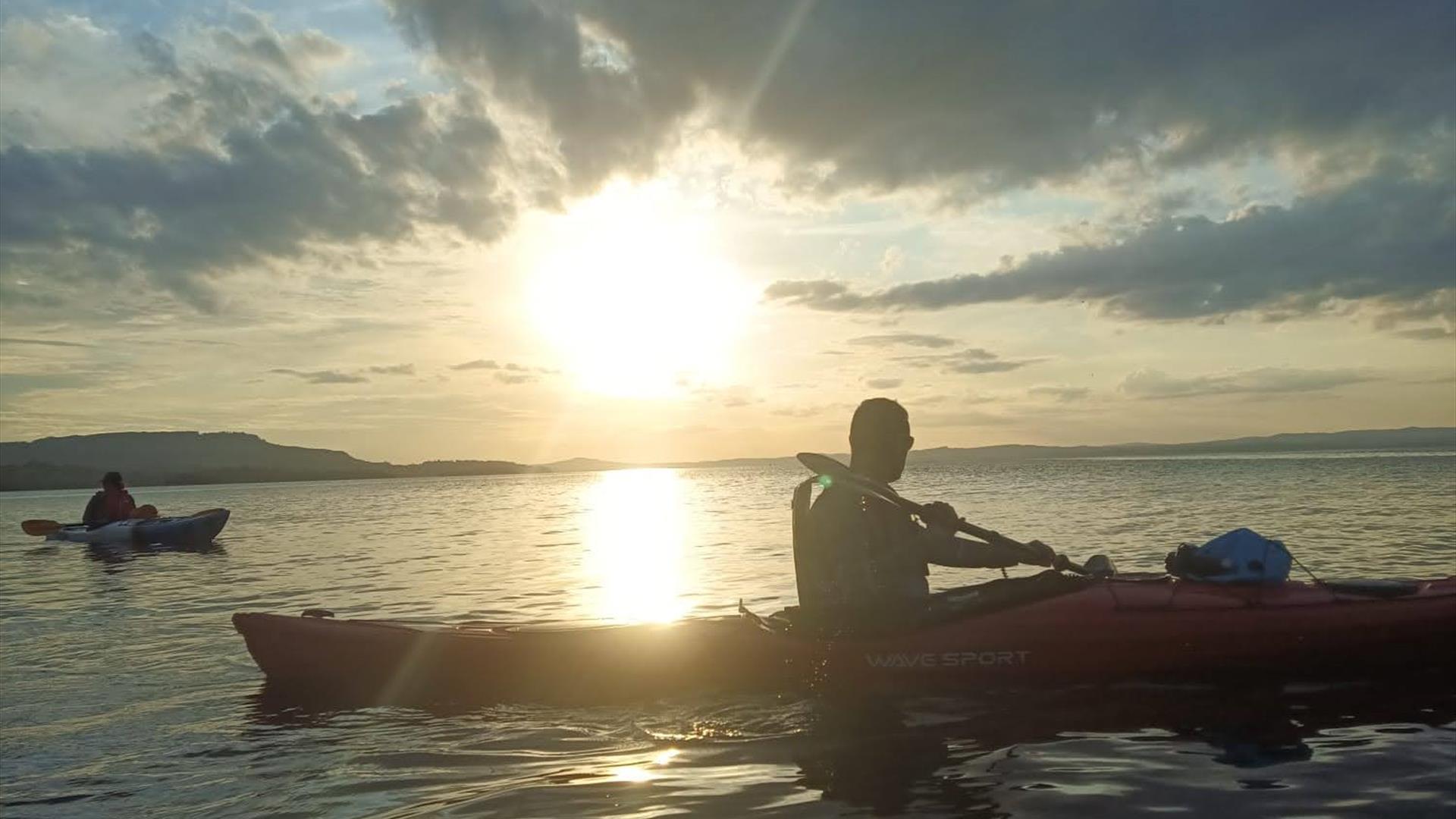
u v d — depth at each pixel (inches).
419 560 511.5
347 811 125.0
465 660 189.6
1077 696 164.7
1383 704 155.4
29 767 150.8
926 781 127.5
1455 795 116.5
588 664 183.9
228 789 136.4
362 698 186.1
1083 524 576.1
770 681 178.4
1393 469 1601.9
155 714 181.3
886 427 173.9
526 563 477.4
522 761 143.9
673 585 369.4
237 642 262.1
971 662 172.7
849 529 170.6
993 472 2396.7
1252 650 170.7
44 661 243.1
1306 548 407.8
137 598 377.1
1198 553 184.2
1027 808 117.2
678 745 148.1
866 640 175.2
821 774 132.2
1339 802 115.4
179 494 3011.8
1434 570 332.5
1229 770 127.8
